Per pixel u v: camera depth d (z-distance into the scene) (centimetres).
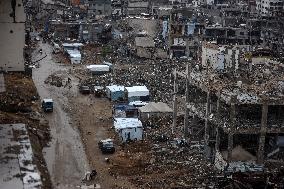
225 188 8944
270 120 9950
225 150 10406
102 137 11944
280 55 15688
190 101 11500
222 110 10169
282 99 9612
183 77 11862
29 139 10200
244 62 12562
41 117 13050
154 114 13188
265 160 9900
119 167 10138
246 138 10475
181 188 9212
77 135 12025
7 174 8394
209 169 10081
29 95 14262
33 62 19975
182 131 12231
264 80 10900
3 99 12875
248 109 10000
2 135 10169
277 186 8875
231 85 10425
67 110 14050
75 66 19788
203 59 13688
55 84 16862
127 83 16788
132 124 11906
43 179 9012
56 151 10881
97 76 18075
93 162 10388
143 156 10725
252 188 8856
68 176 9625
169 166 10225
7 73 12250
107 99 15350
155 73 18288
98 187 9200
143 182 9469
